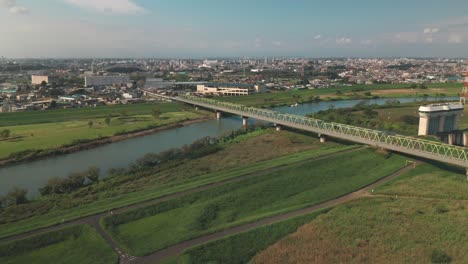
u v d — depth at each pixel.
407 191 109.31
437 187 112.06
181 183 119.81
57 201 107.25
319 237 81.94
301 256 74.62
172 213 97.31
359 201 102.31
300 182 119.88
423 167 133.38
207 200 105.31
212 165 144.38
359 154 148.75
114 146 188.75
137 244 80.50
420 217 90.25
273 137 197.38
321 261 72.50
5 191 122.38
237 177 121.75
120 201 103.38
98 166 151.88
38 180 134.12
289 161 140.62
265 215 93.62
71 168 149.38
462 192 107.44
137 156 168.12
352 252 75.00
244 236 82.25
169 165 143.38
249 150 170.00
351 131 199.88
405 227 84.88
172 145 191.00
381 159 143.25
